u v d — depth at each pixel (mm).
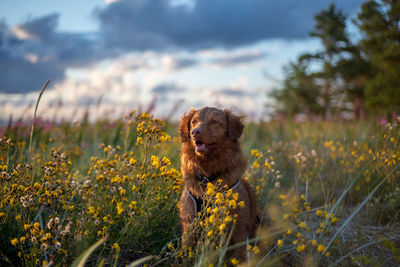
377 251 3258
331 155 6109
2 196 3043
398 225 3768
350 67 32625
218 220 2621
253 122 10711
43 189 3133
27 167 3438
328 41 35781
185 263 2725
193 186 3438
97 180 3344
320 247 2297
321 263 2961
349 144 6723
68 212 3166
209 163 3420
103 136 6980
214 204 2955
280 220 3559
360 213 4309
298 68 38062
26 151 5070
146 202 3232
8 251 2861
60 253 2568
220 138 3480
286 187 5688
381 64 22312
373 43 23062
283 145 7629
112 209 3301
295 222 3066
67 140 6797
